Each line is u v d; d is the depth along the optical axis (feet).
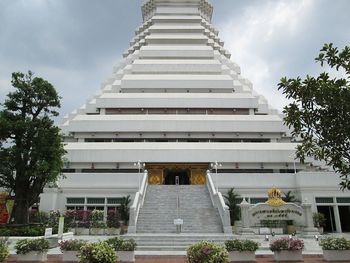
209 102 149.89
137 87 157.38
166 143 135.95
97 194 121.29
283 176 122.93
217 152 131.44
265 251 66.44
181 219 86.89
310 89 29.07
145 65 167.02
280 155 131.23
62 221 80.07
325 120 28.63
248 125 142.31
